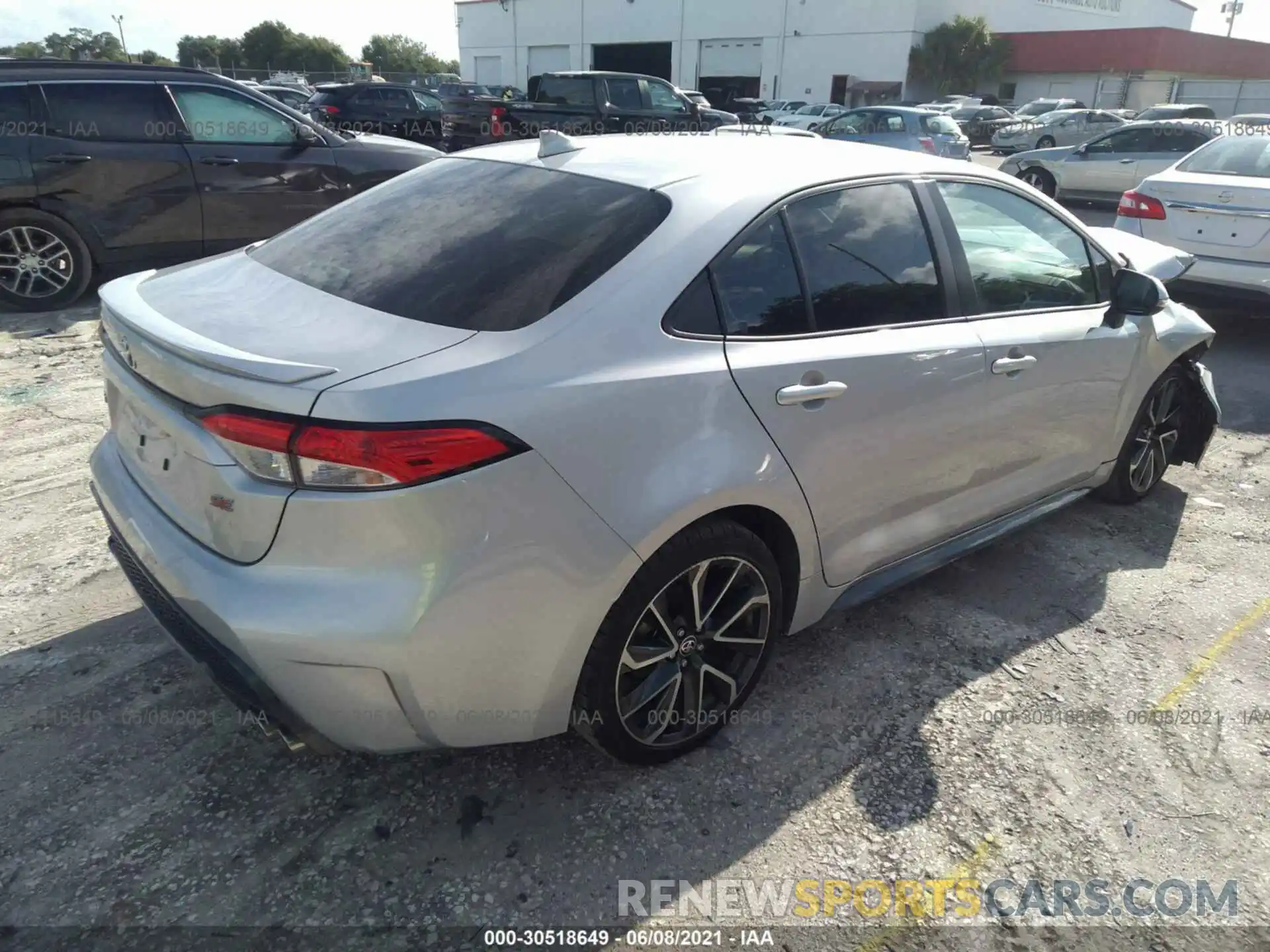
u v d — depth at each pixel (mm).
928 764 2568
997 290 3150
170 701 2701
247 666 1962
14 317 6750
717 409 2264
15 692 2705
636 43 48438
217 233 7422
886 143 17328
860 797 2445
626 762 2438
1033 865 2252
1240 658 3104
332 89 17062
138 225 7055
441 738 2080
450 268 2324
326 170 7828
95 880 2107
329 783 2424
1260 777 2559
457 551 1894
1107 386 3623
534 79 17297
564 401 2008
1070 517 4156
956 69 45969
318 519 1851
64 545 3535
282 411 1840
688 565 2275
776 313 2467
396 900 2094
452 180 2891
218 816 2305
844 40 44469
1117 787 2510
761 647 2619
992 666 3023
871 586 2957
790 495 2457
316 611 1875
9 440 4516
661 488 2143
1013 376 3107
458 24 53250
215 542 2021
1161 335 3885
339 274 2436
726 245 2387
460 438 1862
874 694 2863
